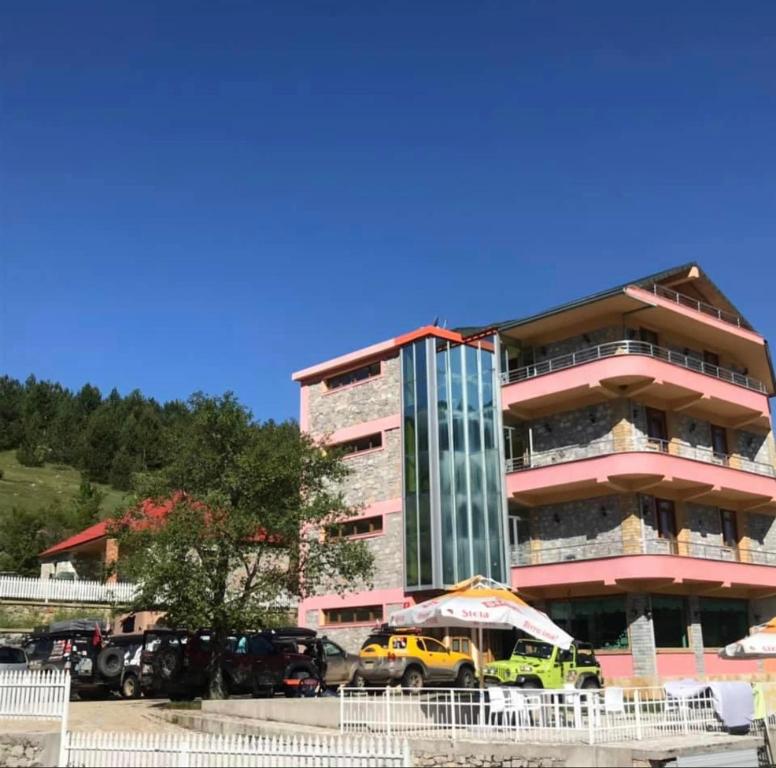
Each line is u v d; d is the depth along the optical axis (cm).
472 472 3591
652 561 3128
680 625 3378
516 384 3638
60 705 1819
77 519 6731
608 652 3256
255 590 2436
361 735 1652
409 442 3684
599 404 3494
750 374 4216
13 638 3381
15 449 11888
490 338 3803
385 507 3741
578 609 3425
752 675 3572
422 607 1936
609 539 3362
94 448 11325
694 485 3422
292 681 2577
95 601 3972
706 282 3825
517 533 3688
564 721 1603
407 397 3744
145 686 2556
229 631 2478
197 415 2523
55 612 3834
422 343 3725
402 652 2608
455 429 3619
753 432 4109
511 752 1458
